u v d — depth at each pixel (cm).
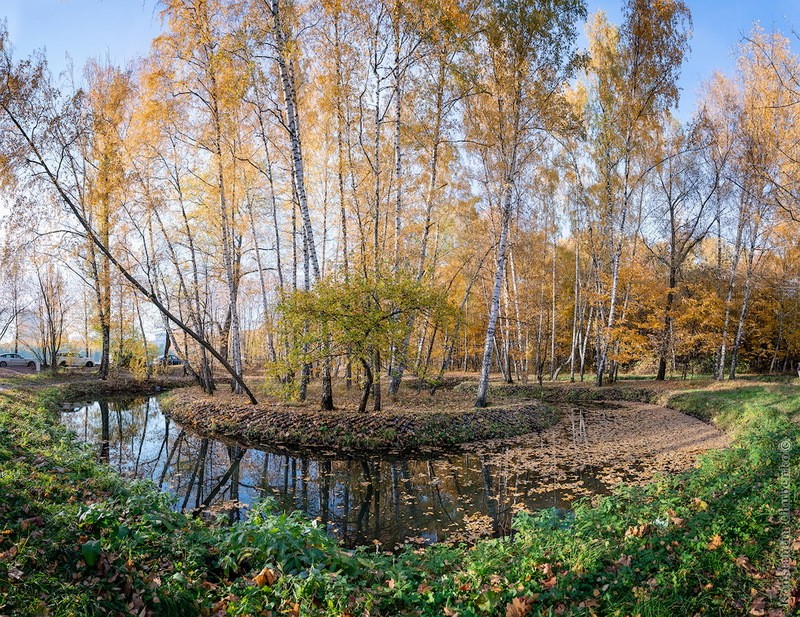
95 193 1902
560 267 3394
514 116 1499
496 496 873
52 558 393
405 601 415
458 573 465
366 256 1493
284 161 1850
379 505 848
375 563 498
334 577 418
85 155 1842
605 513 580
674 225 2430
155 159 1773
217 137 1597
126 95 2038
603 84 2186
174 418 1677
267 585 418
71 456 761
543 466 1052
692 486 659
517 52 1435
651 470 985
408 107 1617
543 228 2767
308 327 1300
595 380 2784
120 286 2395
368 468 1078
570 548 473
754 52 1753
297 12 1373
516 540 538
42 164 1267
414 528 739
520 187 2275
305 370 1623
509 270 2856
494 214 2239
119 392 2459
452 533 714
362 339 1221
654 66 2019
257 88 1441
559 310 3209
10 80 1206
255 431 1362
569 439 1323
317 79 1535
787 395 1373
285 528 473
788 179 1441
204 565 464
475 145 1848
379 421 1310
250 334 4375
